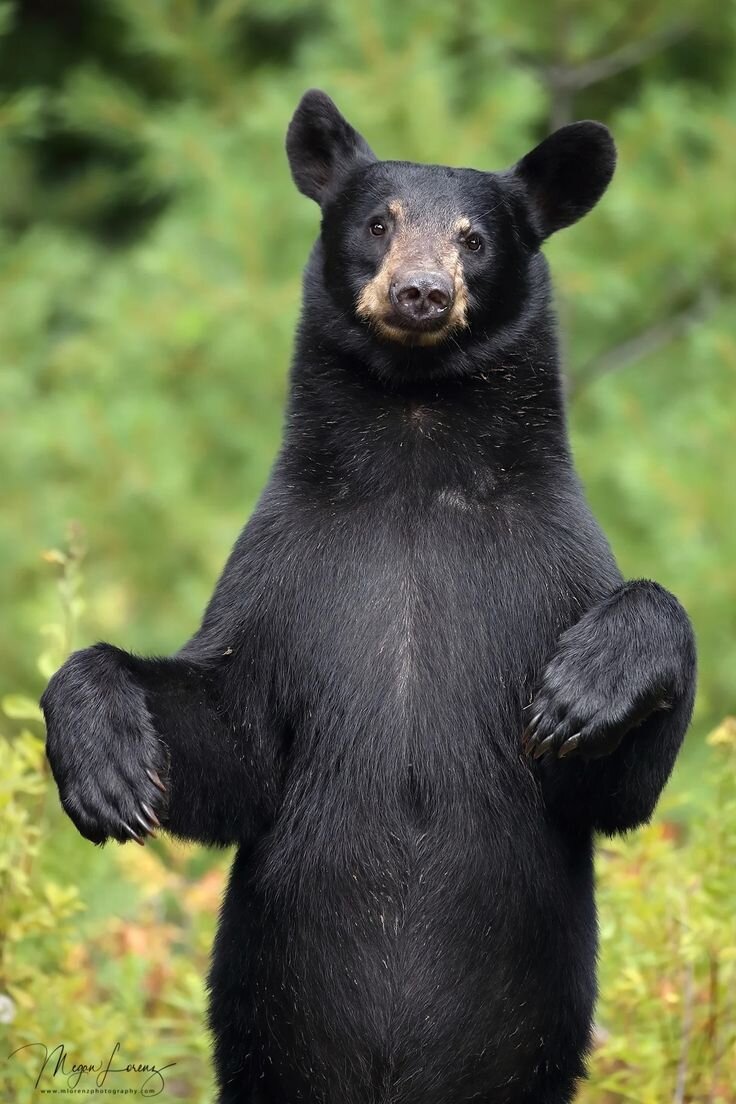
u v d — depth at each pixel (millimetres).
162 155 18734
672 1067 9055
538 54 20234
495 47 19422
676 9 19797
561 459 8305
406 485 8148
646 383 19031
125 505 18062
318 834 7715
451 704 7730
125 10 19891
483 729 7750
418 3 18578
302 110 9562
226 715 7875
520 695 7840
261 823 7957
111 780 7484
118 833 7488
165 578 18219
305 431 8406
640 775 7668
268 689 7879
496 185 8867
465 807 7676
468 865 7656
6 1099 8586
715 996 8945
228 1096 8055
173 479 17922
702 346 18234
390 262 8414
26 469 18500
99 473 18031
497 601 7871
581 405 19156
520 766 7777
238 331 17766
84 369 18938
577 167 9352
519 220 8867
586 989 7938
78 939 10148
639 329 19844
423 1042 7703
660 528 17094
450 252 8438
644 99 18562
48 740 7594
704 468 17156
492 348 8484
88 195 23109
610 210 17969
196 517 18016
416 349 8312
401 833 7664
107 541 18047
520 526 8000
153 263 17844
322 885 7695
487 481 8180
